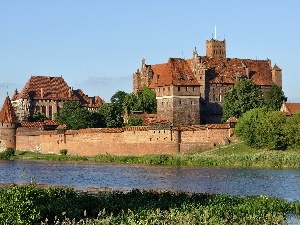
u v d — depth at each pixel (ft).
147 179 388.57
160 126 558.56
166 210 229.86
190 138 558.97
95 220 213.46
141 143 568.41
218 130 563.48
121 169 465.88
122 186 351.87
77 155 612.70
